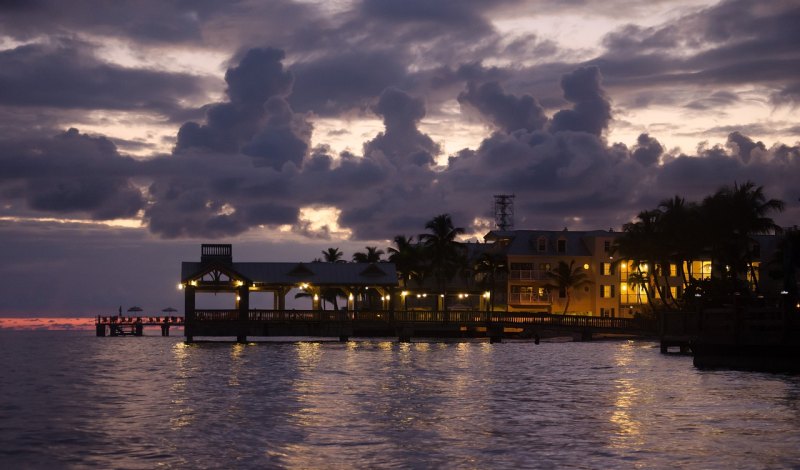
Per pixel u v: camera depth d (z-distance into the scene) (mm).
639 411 28766
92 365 54469
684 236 92062
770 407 29516
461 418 27297
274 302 97625
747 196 87812
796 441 22594
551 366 51094
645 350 71938
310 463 20188
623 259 107812
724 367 47688
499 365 52312
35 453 21406
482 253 119500
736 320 45938
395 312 89438
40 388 37469
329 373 45750
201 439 23266
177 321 140000
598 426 25391
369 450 21719
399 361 56375
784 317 42500
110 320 136875
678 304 93812
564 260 117188
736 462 19969
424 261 118250
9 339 134875
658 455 20812
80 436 23719
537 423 26109
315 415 28016
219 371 47625
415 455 21047
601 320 90125
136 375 45094
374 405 30797
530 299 116000
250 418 27250
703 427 25016
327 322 88000
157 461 20453
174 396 33875
